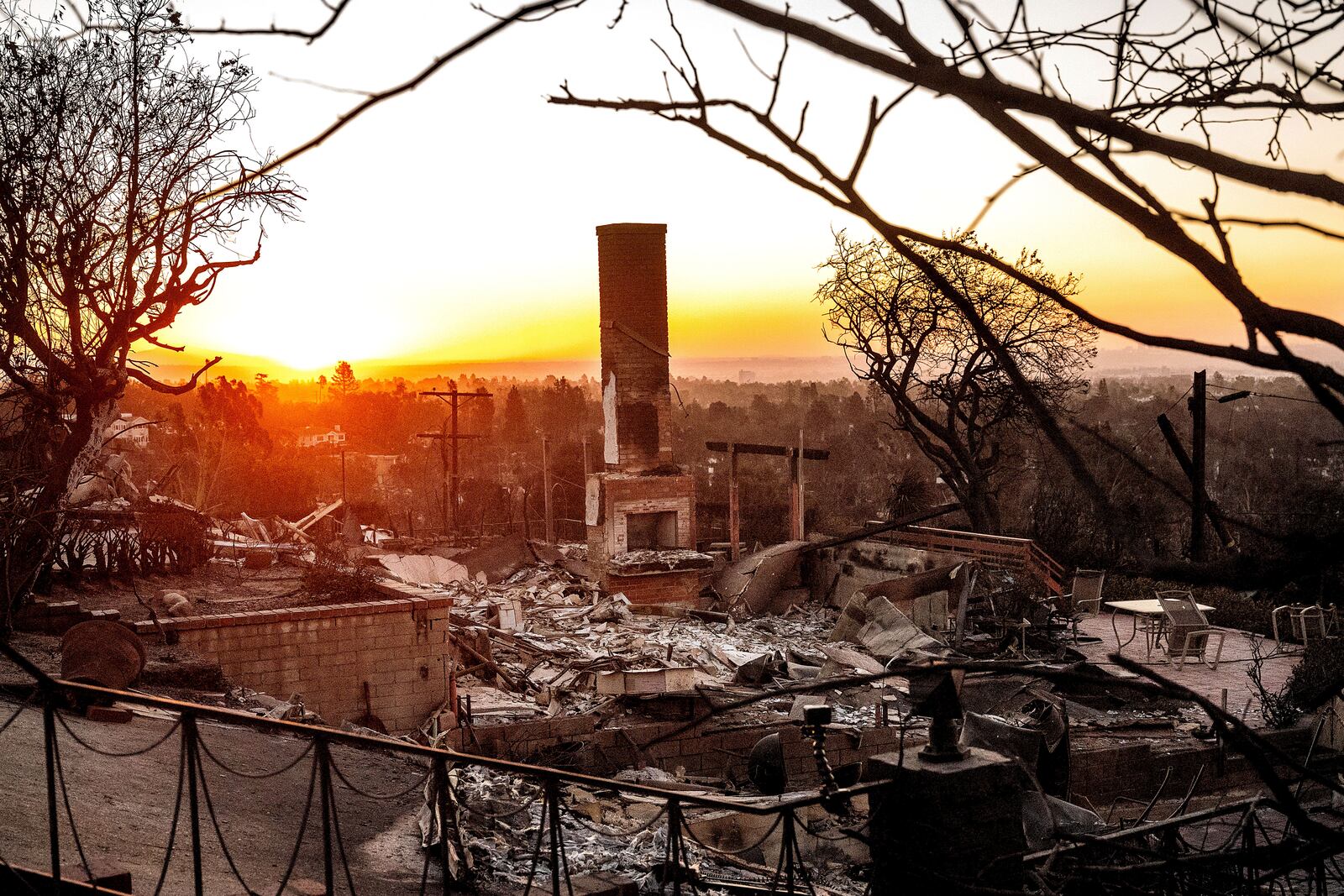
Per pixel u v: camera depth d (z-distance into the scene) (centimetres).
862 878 1117
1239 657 2411
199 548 2456
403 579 3055
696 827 1312
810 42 111
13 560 1616
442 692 2002
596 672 2461
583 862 1098
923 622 2880
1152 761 1766
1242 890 582
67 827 869
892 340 3312
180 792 598
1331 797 1413
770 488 5347
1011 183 121
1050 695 2033
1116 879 366
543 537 5509
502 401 19850
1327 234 109
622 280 3656
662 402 3728
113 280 1712
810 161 118
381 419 14525
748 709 2089
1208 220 111
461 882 991
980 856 625
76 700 1238
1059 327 2598
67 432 1822
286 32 110
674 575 3612
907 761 658
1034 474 3316
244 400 7469
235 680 1836
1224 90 139
